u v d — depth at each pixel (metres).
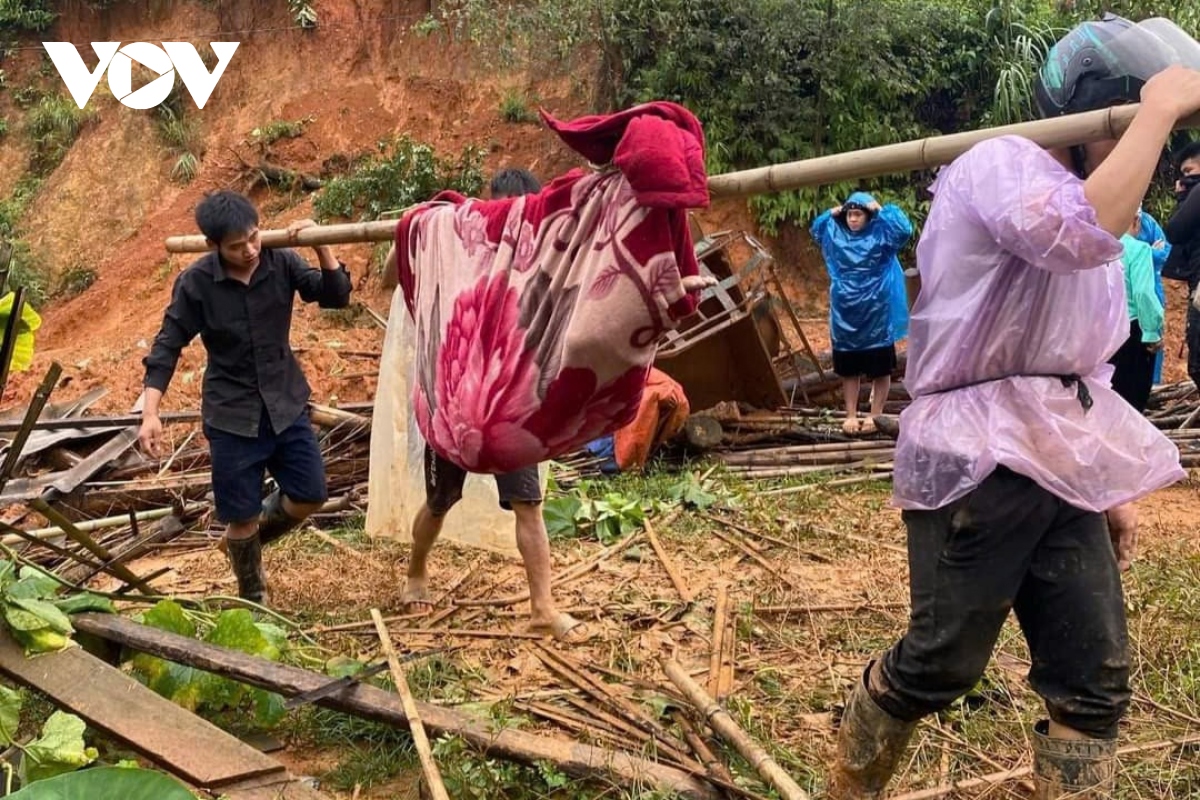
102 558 4.53
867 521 6.75
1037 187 2.54
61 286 15.98
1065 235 2.49
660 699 4.14
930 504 2.85
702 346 8.83
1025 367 2.80
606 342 3.38
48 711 4.17
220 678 4.09
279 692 3.80
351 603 5.54
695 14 12.49
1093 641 2.79
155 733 3.47
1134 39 2.71
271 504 5.41
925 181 12.97
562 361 3.47
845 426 8.73
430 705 3.77
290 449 5.23
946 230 2.79
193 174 16.03
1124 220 2.50
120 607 5.49
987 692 4.13
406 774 3.78
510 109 14.32
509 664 4.64
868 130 12.70
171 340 5.01
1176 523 6.62
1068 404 2.77
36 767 3.41
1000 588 2.79
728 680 4.40
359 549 6.52
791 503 7.15
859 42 12.45
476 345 3.73
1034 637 2.93
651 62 13.09
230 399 5.05
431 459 4.84
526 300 3.60
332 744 4.03
